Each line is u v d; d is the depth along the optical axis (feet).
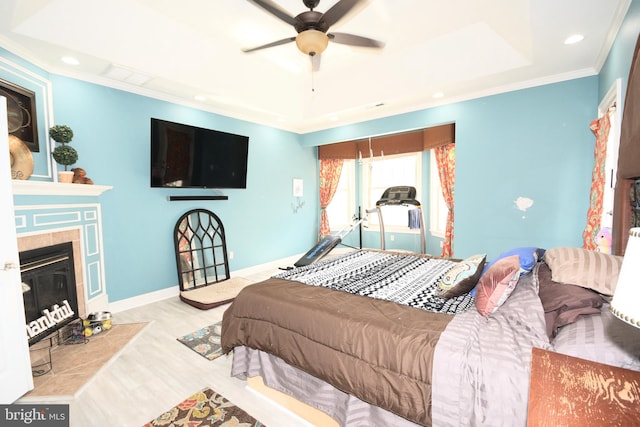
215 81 11.41
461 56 10.27
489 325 4.50
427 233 18.26
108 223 10.46
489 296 4.83
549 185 10.80
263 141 16.34
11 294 5.90
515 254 5.90
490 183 11.97
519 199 11.40
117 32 8.38
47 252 8.15
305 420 5.59
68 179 8.76
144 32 8.78
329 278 7.36
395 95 12.41
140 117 11.27
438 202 17.54
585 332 3.64
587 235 9.61
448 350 4.01
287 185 17.94
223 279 14.14
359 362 4.61
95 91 10.05
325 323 5.12
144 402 6.08
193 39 9.72
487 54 9.90
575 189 10.37
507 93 11.41
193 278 12.95
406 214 19.17
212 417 5.68
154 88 11.24
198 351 8.06
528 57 9.21
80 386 6.49
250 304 6.28
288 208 18.08
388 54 11.23
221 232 14.23
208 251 13.74
